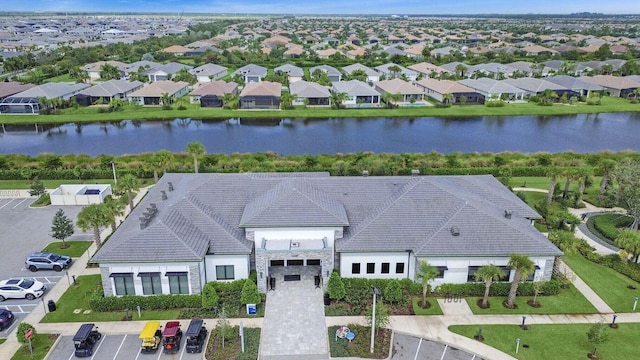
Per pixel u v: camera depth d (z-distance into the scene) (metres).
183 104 124.25
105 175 68.56
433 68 164.62
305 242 41.44
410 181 47.44
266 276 40.72
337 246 41.28
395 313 38.75
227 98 121.50
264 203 42.88
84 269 45.38
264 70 157.88
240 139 96.44
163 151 67.69
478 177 56.34
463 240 40.81
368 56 193.25
